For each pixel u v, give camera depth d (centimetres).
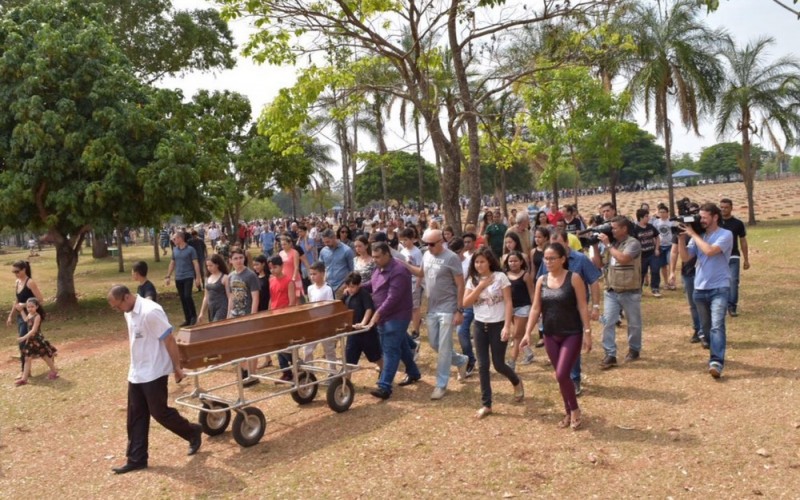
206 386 895
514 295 767
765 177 11731
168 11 2833
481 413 688
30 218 1722
